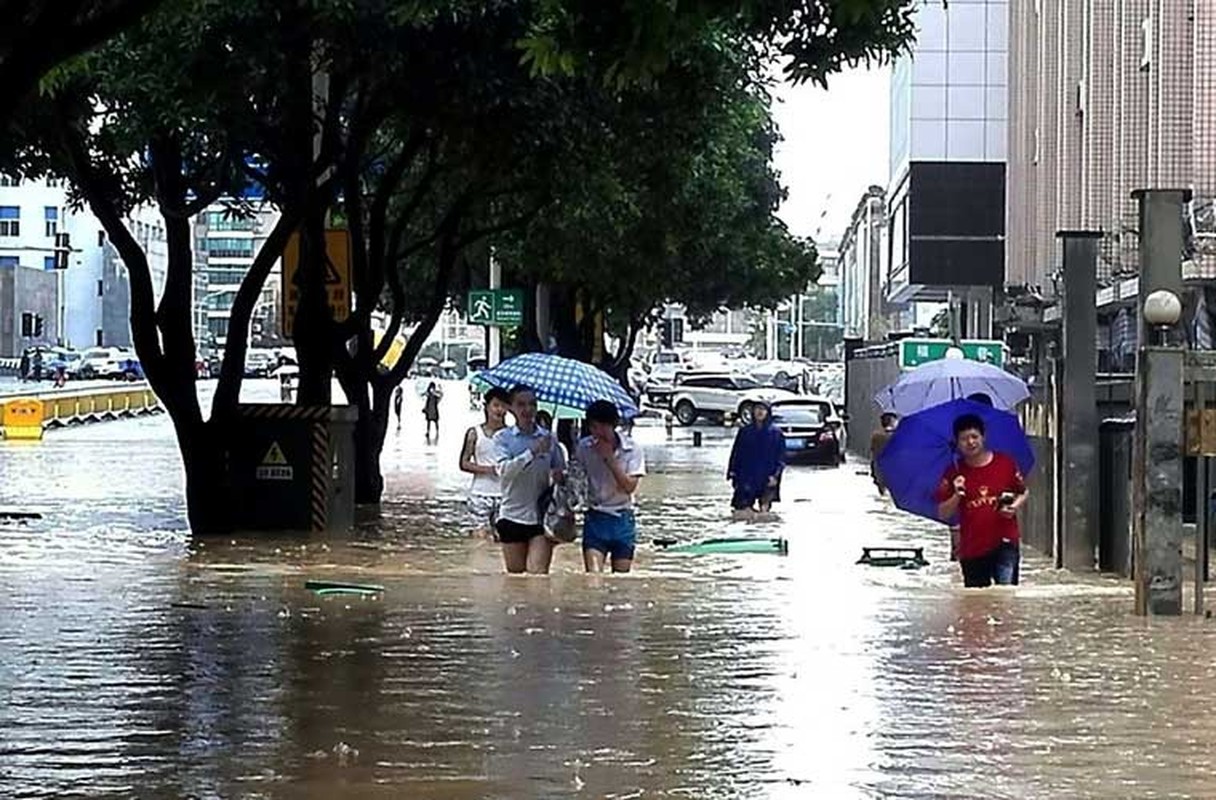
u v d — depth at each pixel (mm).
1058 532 26172
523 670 13359
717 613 16781
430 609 17141
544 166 29766
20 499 37344
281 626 15891
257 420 29391
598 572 21188
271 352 147250
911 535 32438
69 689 12617
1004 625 15953
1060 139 63219
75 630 15680
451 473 48219
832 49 17000
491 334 56094
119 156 30047
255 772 10031
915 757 10367
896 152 101375
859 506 39562
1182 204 18188
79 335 141750
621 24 13828
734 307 69688
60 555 25469
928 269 88625
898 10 17469
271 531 29438
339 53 26188
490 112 27188
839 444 60781
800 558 27609
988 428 20516
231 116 27219
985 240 88375
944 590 19453
